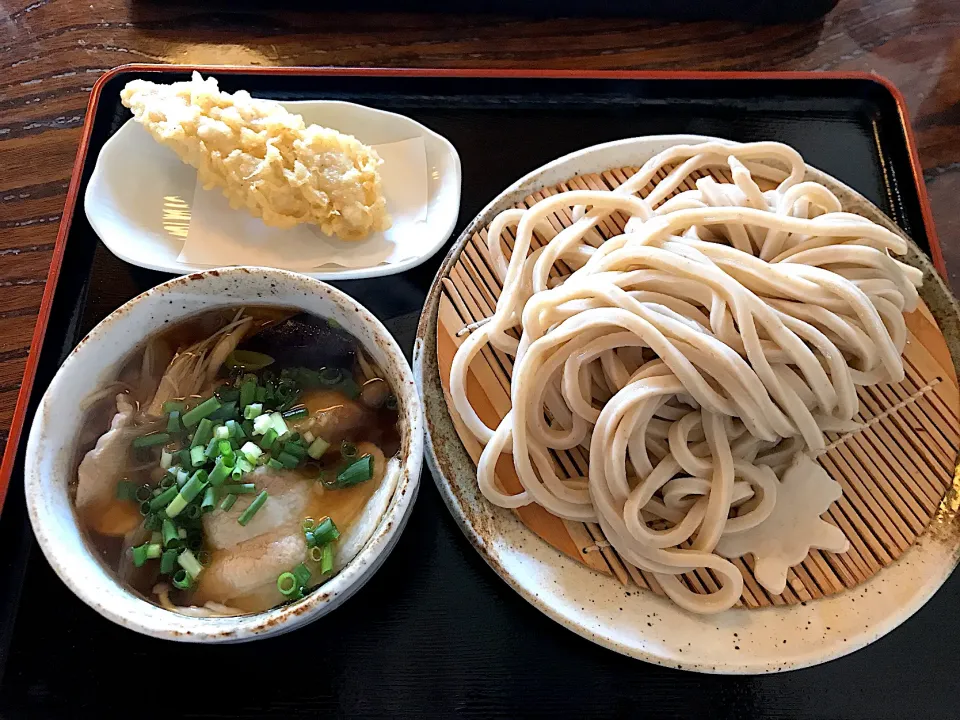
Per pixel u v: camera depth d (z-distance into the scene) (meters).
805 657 0.23
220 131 0.30
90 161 0.33
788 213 0.29
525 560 0.25
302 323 0.24
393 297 0.30
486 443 0.27
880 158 0.34
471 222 0.30
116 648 0.24
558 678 0.24
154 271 0.31
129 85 0.32
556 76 0.34
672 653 0.23
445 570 0.26
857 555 0.26
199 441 0.23
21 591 0.25
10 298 0.32
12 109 0.35
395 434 0.23
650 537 0.25
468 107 0.35
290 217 0.31
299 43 0.37
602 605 0.25
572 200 0.29
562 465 0.28
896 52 0.38
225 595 0.22
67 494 0.21
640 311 0.26
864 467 0.27
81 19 0.37
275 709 0.24
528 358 0.26
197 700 0.24
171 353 0.24
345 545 0.22
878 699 0.24
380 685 0.24
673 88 0.35
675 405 0.28
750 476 0.26
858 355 0.27
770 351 0.26
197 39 0.37
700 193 0.30
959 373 0.29
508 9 0.38
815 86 0.35
